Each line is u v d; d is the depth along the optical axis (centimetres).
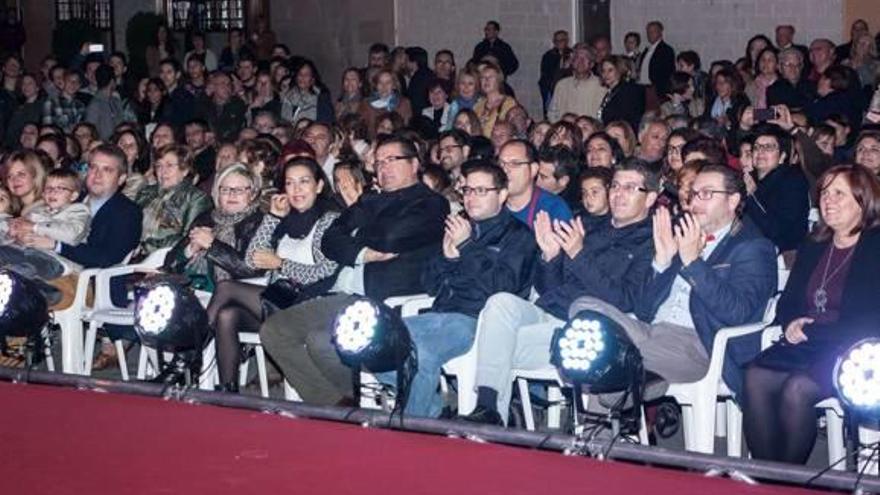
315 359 791
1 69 2006
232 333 844
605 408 652
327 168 1163
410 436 661
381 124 1227
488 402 750
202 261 929
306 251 860
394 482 594
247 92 1830
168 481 604
